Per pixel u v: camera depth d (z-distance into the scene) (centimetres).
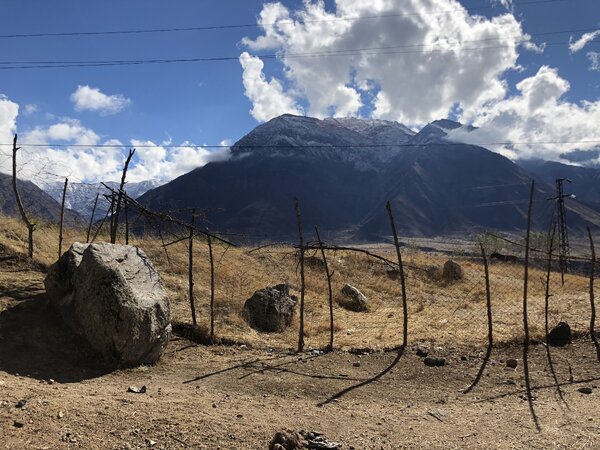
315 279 2159
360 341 1268
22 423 570
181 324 1211
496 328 1359
